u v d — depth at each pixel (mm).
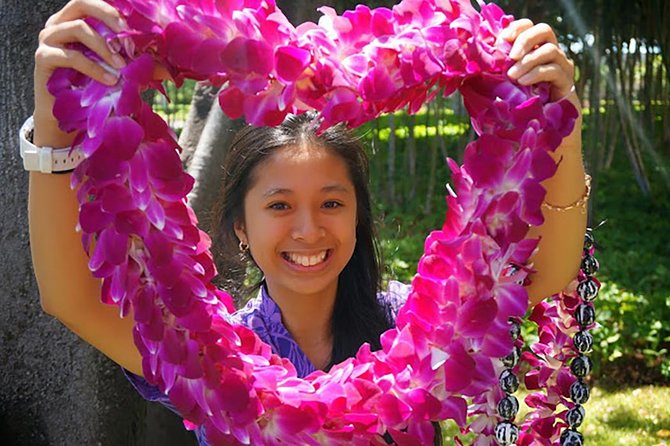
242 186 1845
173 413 2439
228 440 1437
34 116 1440
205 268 1465
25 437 2033
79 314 1562
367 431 1498
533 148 1448
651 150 9938
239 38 1333
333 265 1808
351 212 1815
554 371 1697
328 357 1927
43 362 2020
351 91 1406
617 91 9398
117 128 1313
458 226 1500
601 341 5551
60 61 1335
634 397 5121
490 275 1469
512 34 1520
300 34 1411
